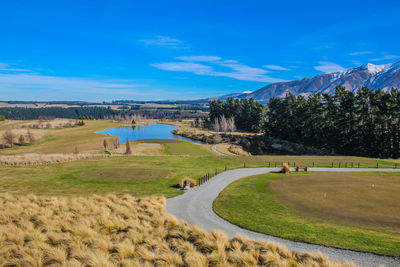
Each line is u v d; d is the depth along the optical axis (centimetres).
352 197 2378
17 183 3091
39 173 3684
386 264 1197
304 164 4494
